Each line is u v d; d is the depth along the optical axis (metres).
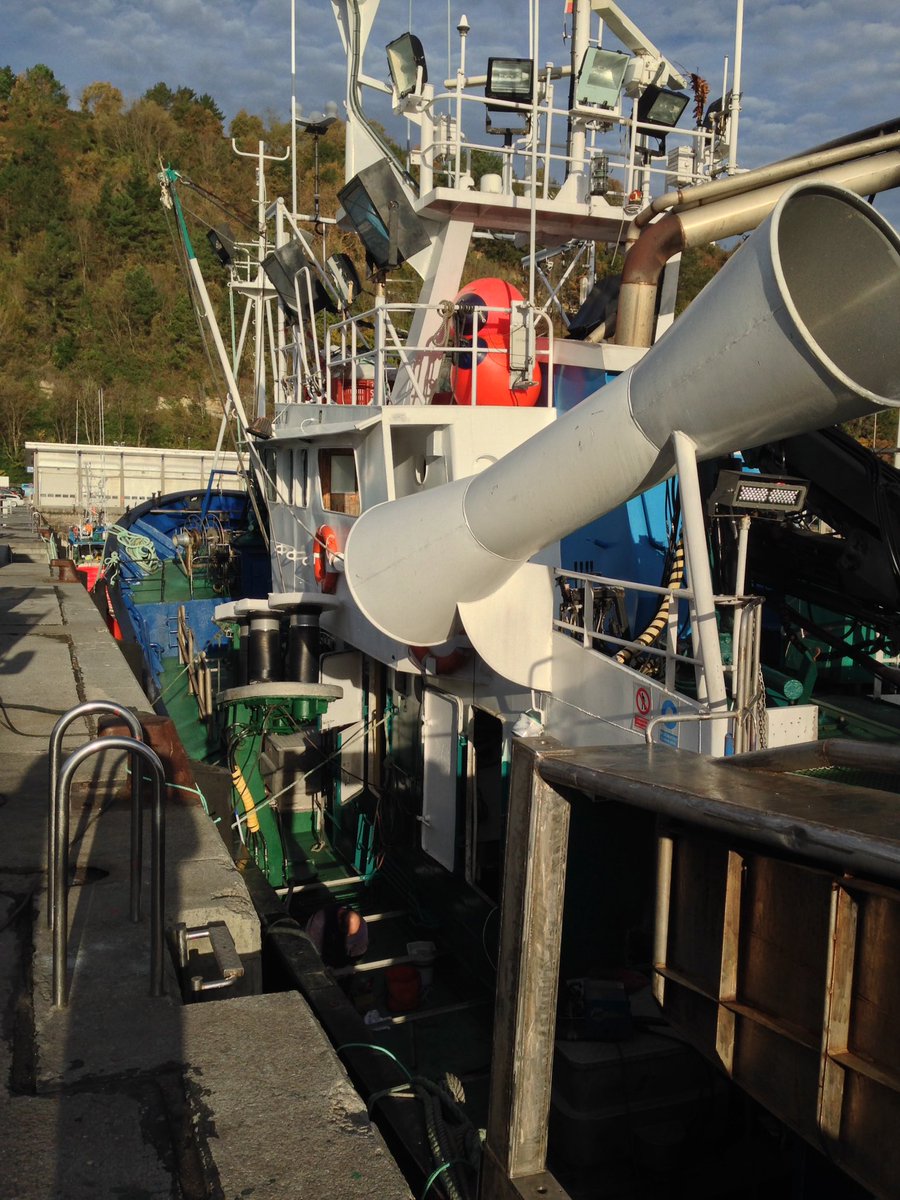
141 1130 3.06
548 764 3.00
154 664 14.94
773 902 2.71
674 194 7.18
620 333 7.63
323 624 10.33
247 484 15.59
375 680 10.23
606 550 7.73
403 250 9.50
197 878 5.09
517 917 3.11
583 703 6.30
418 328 10.38
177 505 21.14
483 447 7.88
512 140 10.25
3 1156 2.93
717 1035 2.89
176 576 18.22
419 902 8.56
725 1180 5.08
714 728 4.88
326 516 10.37
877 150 6.68
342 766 10.47
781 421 4.03
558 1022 5.49
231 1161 2.91
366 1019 7.00
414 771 8.95
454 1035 7.00
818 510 6.79
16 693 9.03
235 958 4.33
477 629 6.39
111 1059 3.45
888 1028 2.35
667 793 2.52
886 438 16.48
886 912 2.36
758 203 7.16
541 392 8.71
